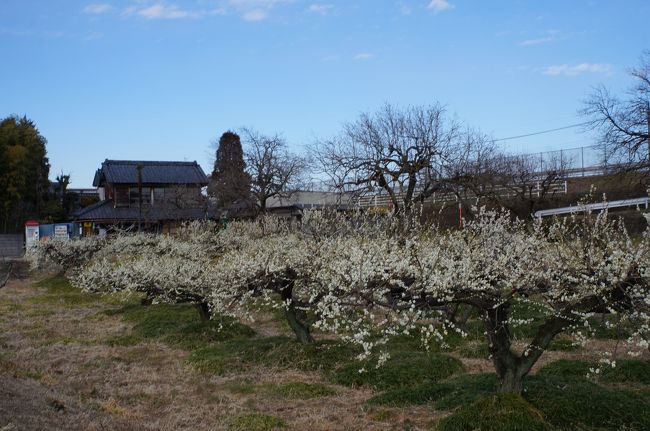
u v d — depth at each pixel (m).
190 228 25.70
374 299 5.98
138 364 9.47
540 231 7.63
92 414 6.59
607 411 5.75
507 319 6.25
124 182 36.78
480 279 6.02
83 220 35.22
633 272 5.43
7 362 9.06
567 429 5.51
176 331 11.58
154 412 7.02
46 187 48.03
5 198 42.88
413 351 9.02
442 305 6.19
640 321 5.80
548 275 5.82
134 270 12.62
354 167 17.33
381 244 8.23
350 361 8.63
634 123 19.80
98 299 17.39
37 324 13.34
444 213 19.36
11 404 6.13
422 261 6.32
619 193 23.66
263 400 7.30
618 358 7.89
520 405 5.70
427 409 6.58
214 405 7.16
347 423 6.32
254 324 12.32
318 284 8.82
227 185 30.92
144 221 35.66
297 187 31.16
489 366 8.23
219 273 10.27
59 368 9.16
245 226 22.92
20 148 43.31
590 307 5.68
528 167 30.97
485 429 5.52
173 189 36.62
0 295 18.59
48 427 5.66
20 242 37.53
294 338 9.92
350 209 15.54
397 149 17.44
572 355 8.48
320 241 10.20
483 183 18.78
